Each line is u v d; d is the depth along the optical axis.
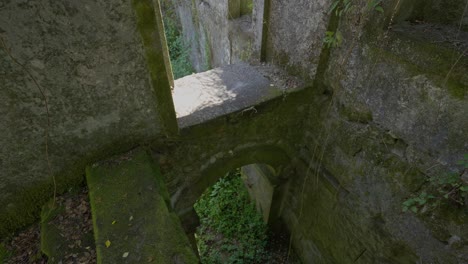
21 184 1.94
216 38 5.04
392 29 1.98
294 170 3.64
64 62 1.66
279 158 3.37
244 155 3.02
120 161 2.15
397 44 1.93
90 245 1.71
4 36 1.42
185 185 2.81
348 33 2.24
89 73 1.77
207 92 2.75
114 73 1.85
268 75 3.01
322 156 3.03
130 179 1.99
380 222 2.58
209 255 4.16
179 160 2.60
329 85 2.67
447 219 1.96
